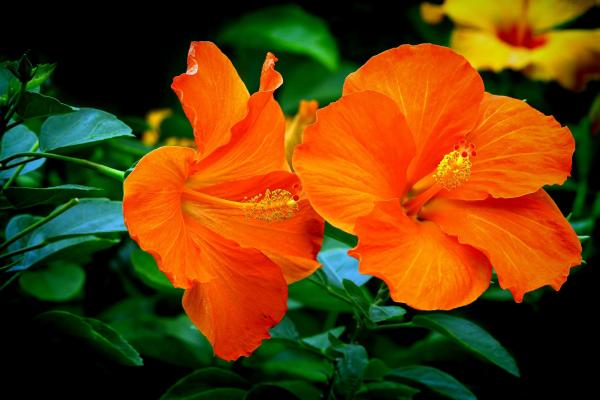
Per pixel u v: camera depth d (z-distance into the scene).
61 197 0.76
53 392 0.86
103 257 1.04
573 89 1.11
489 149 0.78
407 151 0.76
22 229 0.84
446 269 0.75
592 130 1.08
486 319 1.03
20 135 0.84
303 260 0.78
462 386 0.84
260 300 0.76
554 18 1.13
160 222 0.73
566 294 1.02
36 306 0.98
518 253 0.77
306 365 0.95
